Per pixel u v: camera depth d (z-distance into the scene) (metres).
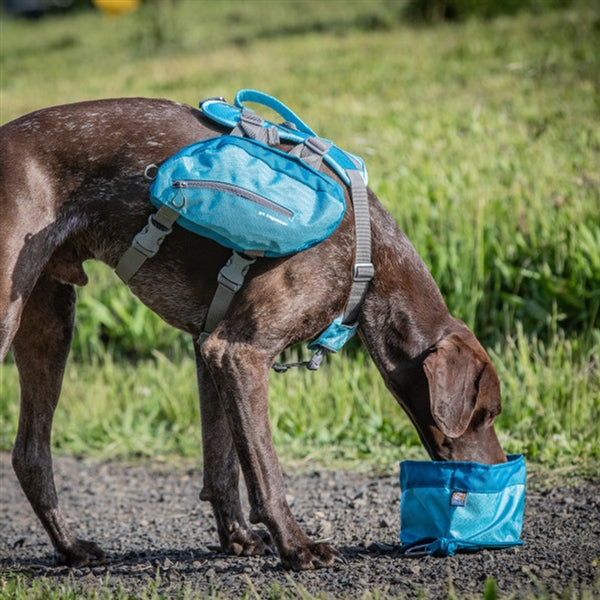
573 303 12.86
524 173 16.89
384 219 7.41
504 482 7.26
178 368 14.13
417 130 21.44
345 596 6.44
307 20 48.06
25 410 7.80
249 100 7.78
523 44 29.52
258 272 6.88
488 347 13.09
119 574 7.42
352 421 11.97
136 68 40.41
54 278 7.53
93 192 7.09
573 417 10.84
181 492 10.80
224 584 6.89
